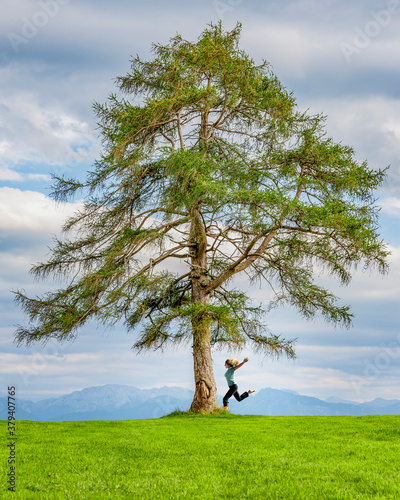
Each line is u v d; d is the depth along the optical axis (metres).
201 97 16.61
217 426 12.74
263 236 17.12
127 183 16.95
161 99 16.28
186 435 10.75
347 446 8.91
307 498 5.38
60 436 10.77
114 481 6.40
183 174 15.12
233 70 16.55
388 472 6.56
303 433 11.05
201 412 16.50
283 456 7.93
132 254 16.88
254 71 17.25
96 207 17.38
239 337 15.43
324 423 13.39
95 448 8.98
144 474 6.79
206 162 15.24
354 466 6.92
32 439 10.23
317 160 17.33
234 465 7.23
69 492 5.81
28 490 5.93
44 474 6.79
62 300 16.45
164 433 11.14
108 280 16.20
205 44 16.59
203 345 16.98
